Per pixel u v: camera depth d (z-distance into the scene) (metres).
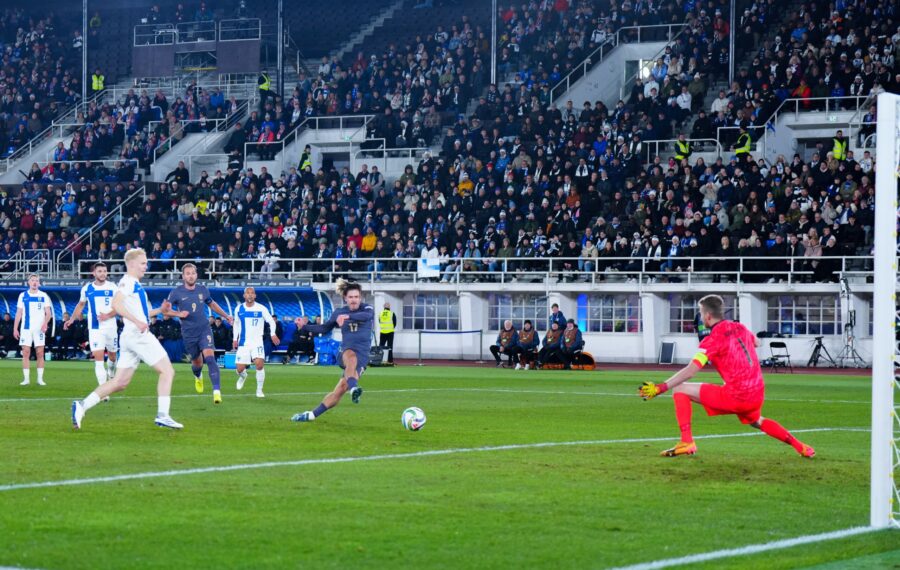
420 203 48.50
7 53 67.06
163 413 16.16
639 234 43.72
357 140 55.25
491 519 9.48
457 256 46.56
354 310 17.58
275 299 42.53
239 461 12.81
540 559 8.05
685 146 45.06
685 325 43.97
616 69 54.66
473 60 56.44
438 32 58.09
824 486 11.38
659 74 50.88
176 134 58.72
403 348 48.00
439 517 9.53
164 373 16.19
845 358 40.44
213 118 59.47
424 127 54.00
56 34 69.12
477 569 7.74
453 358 47.25
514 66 57.03
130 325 16.02
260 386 23.89
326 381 30.03
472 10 61.78
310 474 11.82
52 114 63.72
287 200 51.06
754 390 13.14
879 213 9.68
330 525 9.14
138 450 13.72
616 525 9.30
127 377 16.28
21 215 54.84
